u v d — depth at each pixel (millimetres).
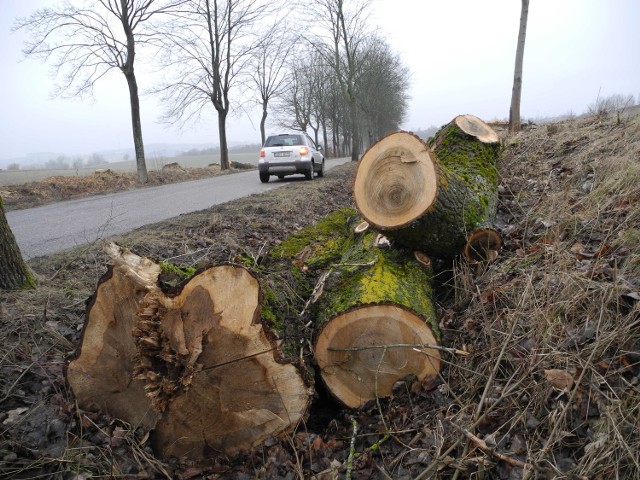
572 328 2518
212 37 22812
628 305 2424
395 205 3381
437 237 3504
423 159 3332
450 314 3342
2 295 3545
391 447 2473
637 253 2818
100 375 2674
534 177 5430
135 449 2490
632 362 2176
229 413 2570
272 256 4156
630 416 1939
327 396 3012
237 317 2516
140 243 5020
